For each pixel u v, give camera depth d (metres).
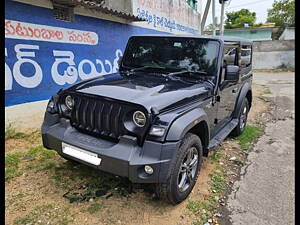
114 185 3.22
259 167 4.03
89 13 6.13
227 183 3.51
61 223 2.56
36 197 2.92
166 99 2.71
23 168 3.51
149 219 2.71
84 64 6.14
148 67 3.91
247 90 5.14
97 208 2.80
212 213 2.88
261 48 22.98
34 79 4.99
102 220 2.64
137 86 2.99
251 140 5.24
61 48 5.50
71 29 5.69
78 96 2.87
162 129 2.46
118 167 2.48
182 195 2.93
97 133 2.76
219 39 3.68
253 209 2.99
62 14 5.48
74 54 5.84
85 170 3.52
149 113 2.45
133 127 2.53
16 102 4.72
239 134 5.34
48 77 5.27
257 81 15.17
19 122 4.79
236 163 4.12
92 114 2.75
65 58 5.62
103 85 2.97
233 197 3.20
